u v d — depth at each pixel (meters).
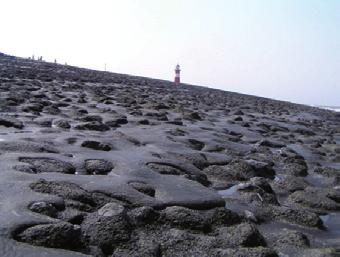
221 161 9.70
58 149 8.54
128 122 13.61
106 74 57.75
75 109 15.27
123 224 5.06
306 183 8.55
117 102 19.94
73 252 4.47
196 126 14.95
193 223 5.62
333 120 36.19
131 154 8.80
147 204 6.15
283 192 8.11
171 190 6.80
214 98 38.62
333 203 7.43
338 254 5.15
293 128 21.19
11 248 4.36
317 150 13.57
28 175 6.40
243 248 4.99
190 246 5.05
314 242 5.85
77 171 7.44
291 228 6.30
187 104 25.50
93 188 6.29
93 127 11.34
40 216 5.04
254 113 27.62
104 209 5.27
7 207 5.19
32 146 8.26
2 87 19.59
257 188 7.39
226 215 6.01
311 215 6.53
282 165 10.27
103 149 9.09
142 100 22.09
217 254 4.88
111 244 4.86
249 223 5.63
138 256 4.70
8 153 7.63
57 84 27.25
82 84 30.61
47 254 4.34
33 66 48.88
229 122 18.20
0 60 53.03
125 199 6.17
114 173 7.41
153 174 7.52
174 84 60.88
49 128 10.67
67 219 5.24
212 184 8.09
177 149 10.16
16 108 13.61
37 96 17.84
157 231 5.37
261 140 13.44
